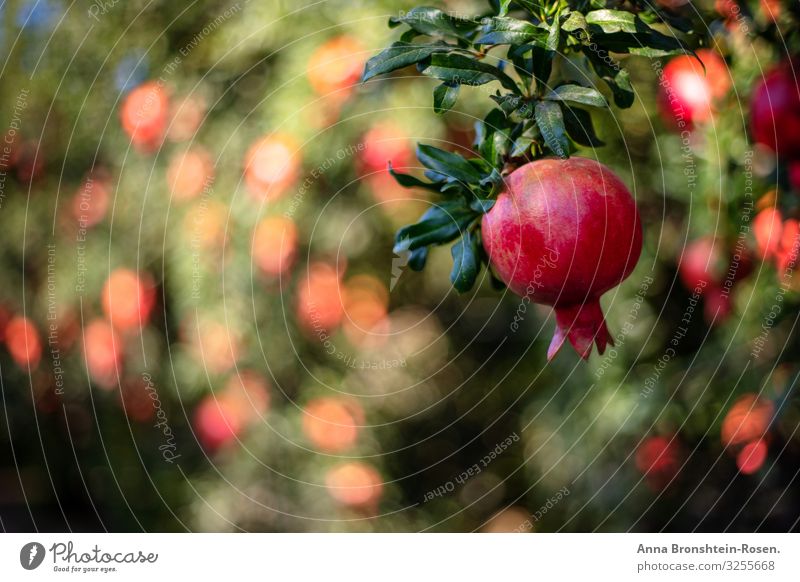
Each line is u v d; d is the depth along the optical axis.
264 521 2.99
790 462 2.06
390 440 3.32
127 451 3.15
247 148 2.53
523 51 0.98
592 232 0.94
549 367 2.90
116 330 2.72
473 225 1.08
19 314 2.92
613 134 2.18
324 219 2.62
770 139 1.46
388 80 2.40
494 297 3.26
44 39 2.64
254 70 2.53
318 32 2.30
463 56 0.95
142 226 2.67
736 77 1.64
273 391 2.81
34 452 3.26
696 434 2.35
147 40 2.57
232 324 2.66
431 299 3.32
